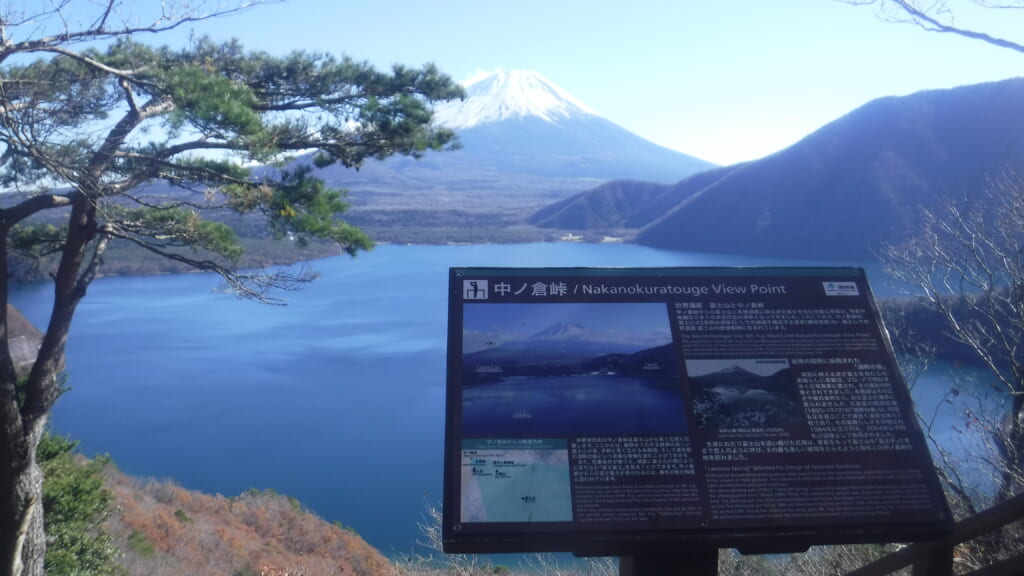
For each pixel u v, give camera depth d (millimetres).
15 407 6754
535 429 2393
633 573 2387
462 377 2465
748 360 2568
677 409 2461
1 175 6930
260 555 14609
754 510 2340
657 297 2668
